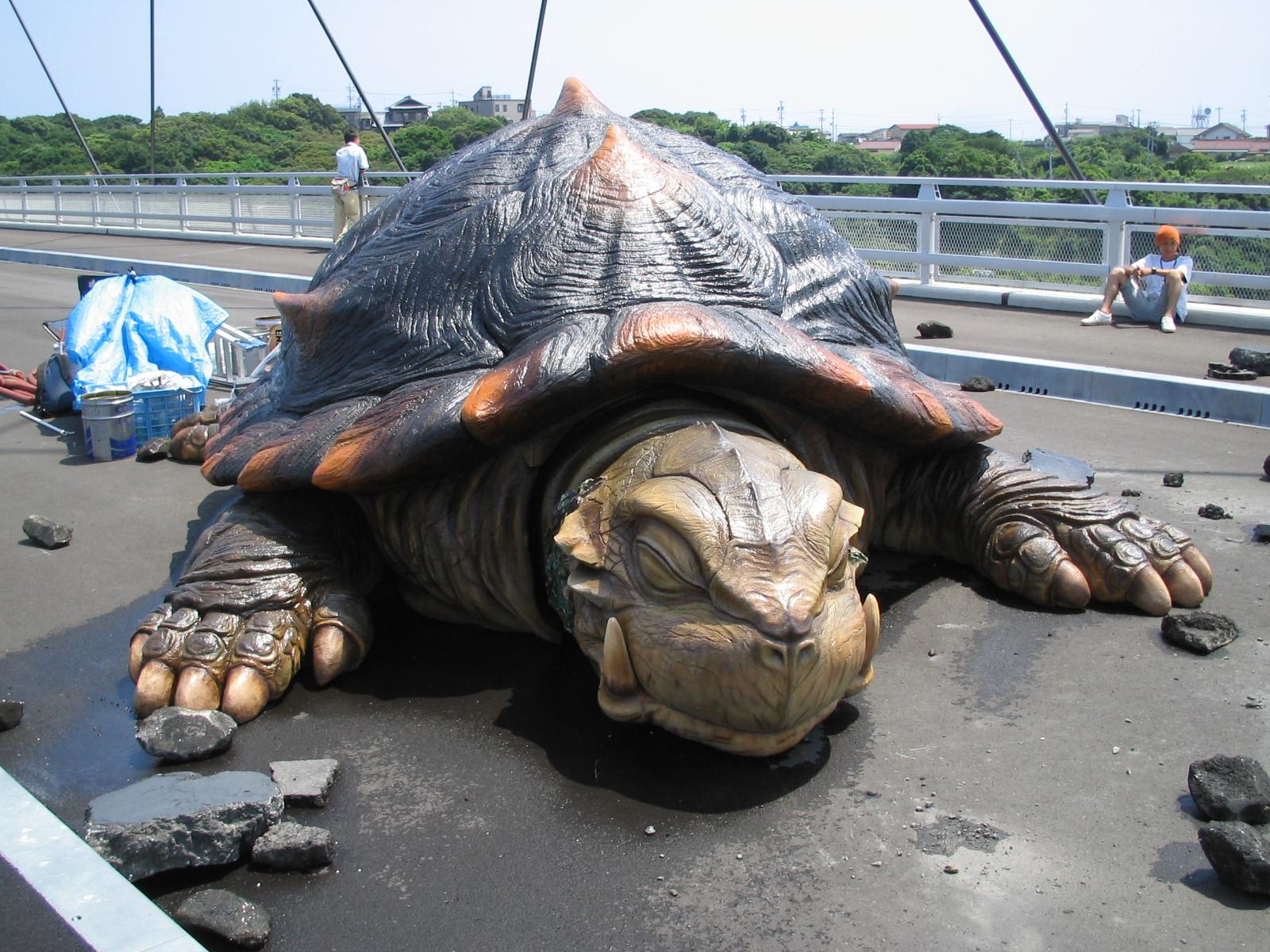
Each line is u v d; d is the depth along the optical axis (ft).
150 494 20.17
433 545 12.56
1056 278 41.96
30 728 11.93
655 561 9.89
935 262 42.39
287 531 13.30
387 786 10.70
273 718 12.07
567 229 13.20
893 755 11.02
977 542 14.75
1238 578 15.05
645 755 11.14
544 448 11.66
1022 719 11.64
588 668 13.01
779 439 12.19
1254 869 8.73
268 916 8.84
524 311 12.58
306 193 66.54
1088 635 13.48
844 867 9.34
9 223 87.35
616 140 14.11
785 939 8.50
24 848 9.12
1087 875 9.16
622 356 10.92
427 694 12.51
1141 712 11.72
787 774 10.73
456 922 8.78
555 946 8.49
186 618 12.45
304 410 14.15
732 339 11.12
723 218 13.76
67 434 24.32
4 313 42.52
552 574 11.83
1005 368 28.53
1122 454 21.35
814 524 9.85
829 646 9.62
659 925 8.70
